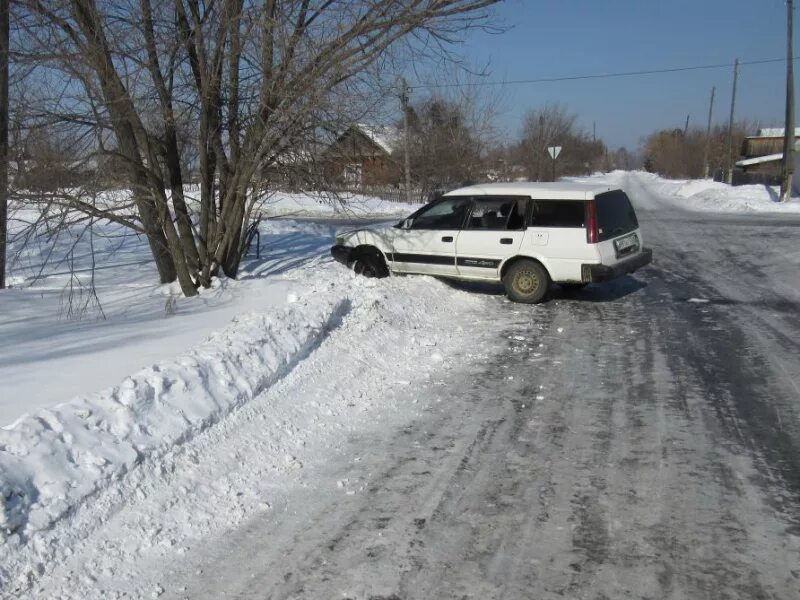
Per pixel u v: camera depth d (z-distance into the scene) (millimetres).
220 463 4680
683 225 22859
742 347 7801
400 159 28688
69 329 7996
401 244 11125
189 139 10812
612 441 5191
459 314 9672
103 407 4535
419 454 5016
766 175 46062
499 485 4496
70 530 3713
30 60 8539
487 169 36281
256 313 7117
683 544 3744
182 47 9477
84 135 9250
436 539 3842
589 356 7578
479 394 6344
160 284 11203
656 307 10086
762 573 3467
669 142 107750
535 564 3582
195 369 5367
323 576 3518
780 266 13703
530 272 10250
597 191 10117
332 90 9258
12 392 5477
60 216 8922
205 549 3773
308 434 5348
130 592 3389
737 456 4879
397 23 8750
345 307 8234
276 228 19891
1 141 10055
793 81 31750
